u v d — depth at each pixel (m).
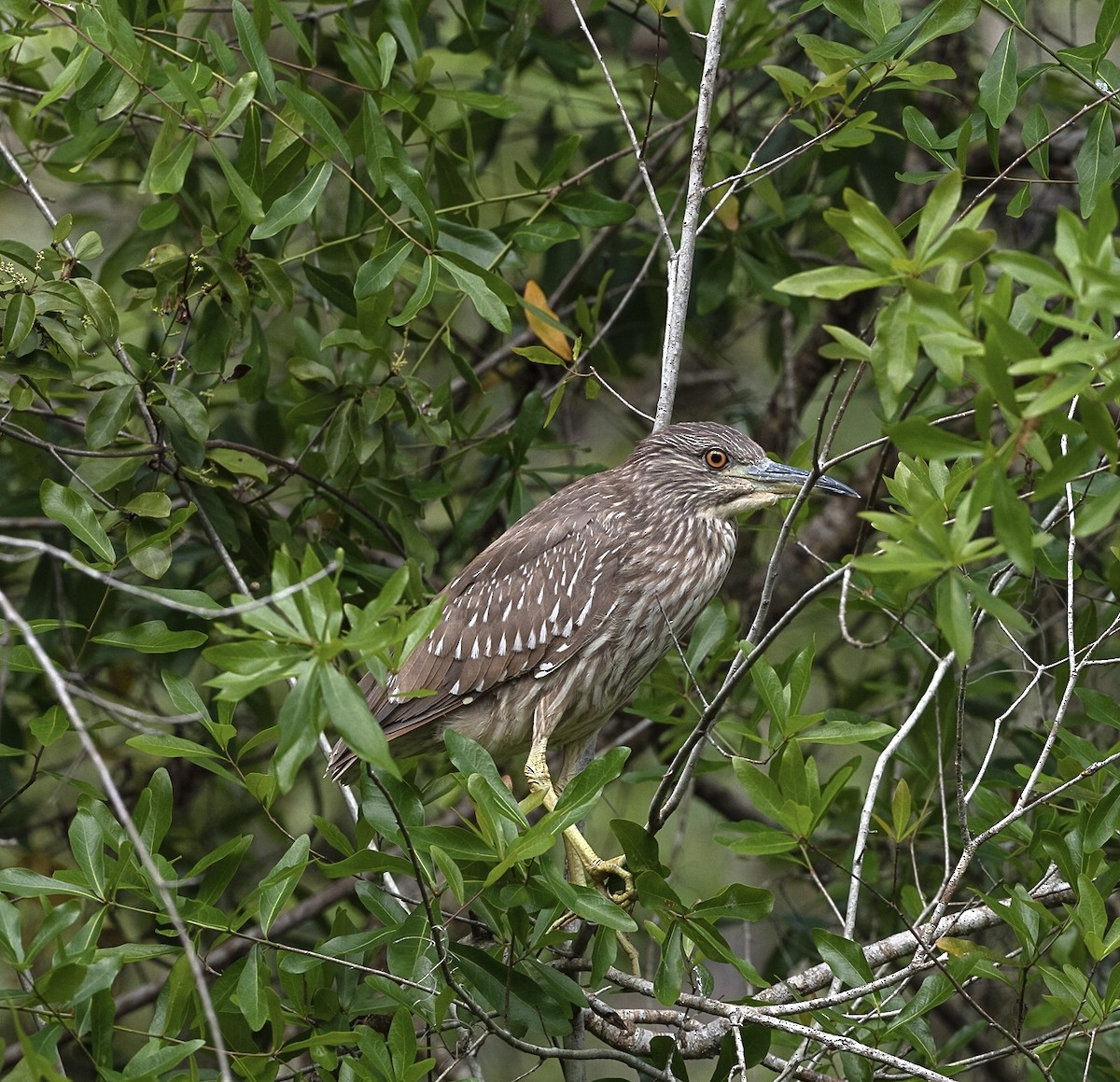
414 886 12.15
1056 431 6.37
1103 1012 7.30
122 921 12.05
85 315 8.92
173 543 11.39
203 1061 8.29
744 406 15.79
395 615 6.26
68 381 9.68
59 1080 5.63
